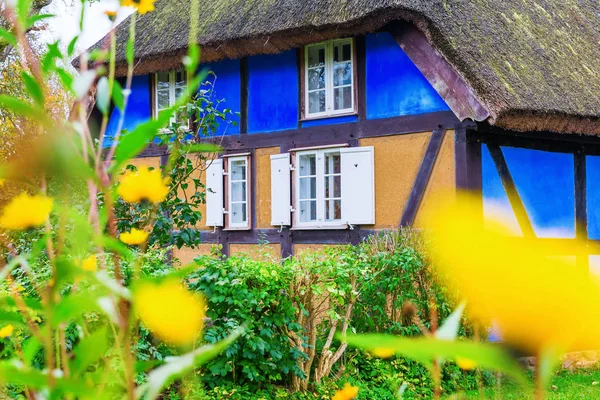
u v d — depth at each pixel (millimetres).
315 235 9891
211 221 11000
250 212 10625
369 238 7609
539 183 8977
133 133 761
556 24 10297
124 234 854
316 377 6238
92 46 9688
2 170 718
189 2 11836
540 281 485
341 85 9906
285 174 10203
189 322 600
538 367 495
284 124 10352
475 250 502
